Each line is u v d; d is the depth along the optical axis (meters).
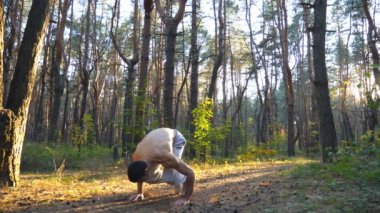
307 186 6.79
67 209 5.52
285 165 13.02
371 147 6.96
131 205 5.80
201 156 15.47
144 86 14.48
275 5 36.78
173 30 14.92
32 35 7.07
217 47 34.72
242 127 34.34
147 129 13.88
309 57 33.19
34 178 9.48
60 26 21.62
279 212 5.07
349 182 6.73
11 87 7.00
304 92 45.09
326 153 10.20
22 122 7.00
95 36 33.06
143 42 15.13
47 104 41.47
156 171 5.62
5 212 5.27
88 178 9.42
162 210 5.48
